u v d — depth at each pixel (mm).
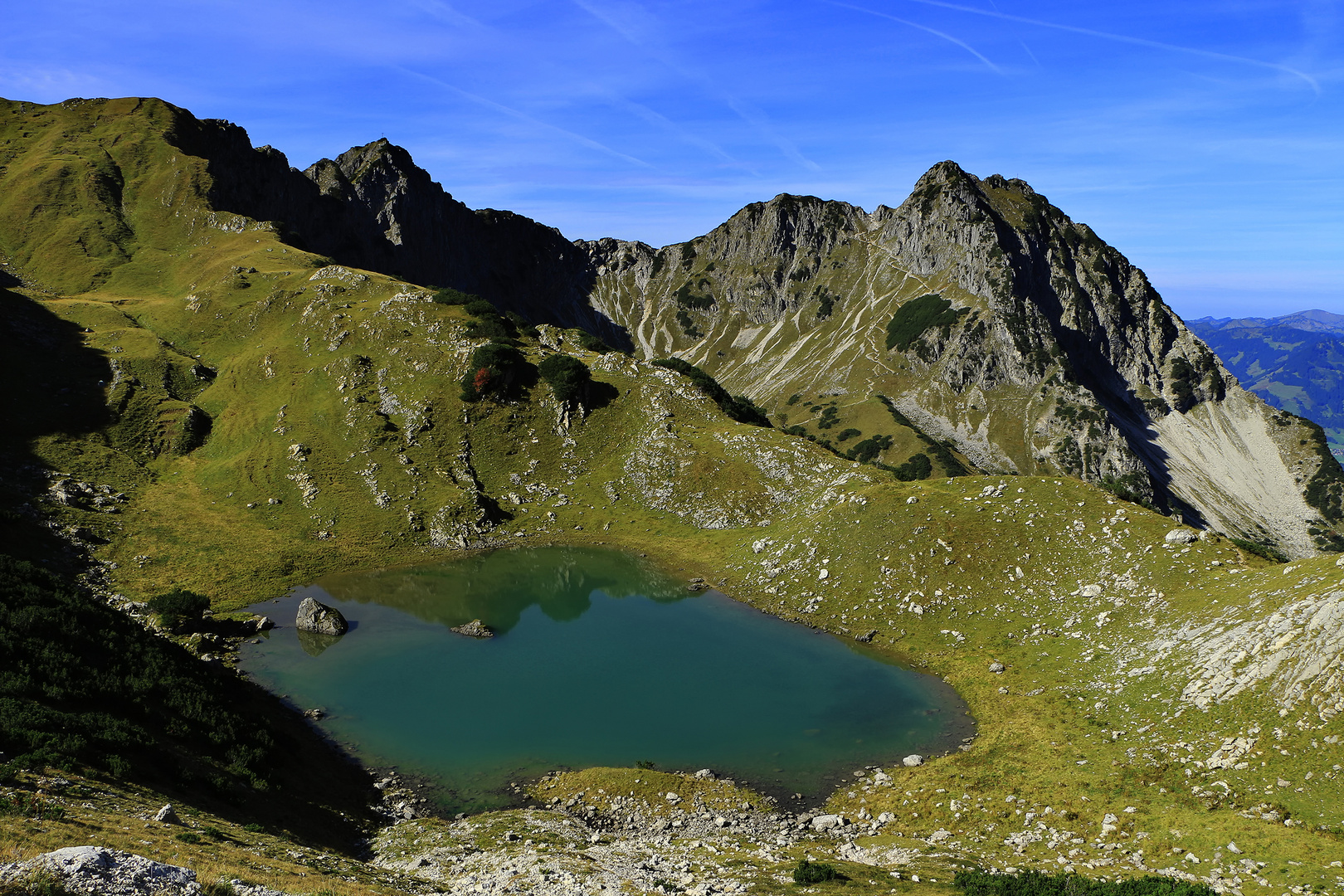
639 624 83375
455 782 53656
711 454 122938
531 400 132875
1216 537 72375
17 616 48281
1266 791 41656
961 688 66688
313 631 79125
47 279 163875
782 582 91000
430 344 136375
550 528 113250
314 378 130125
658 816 49250
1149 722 52219
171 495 106750
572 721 62281
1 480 95625
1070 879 33562
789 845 44250
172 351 138375
